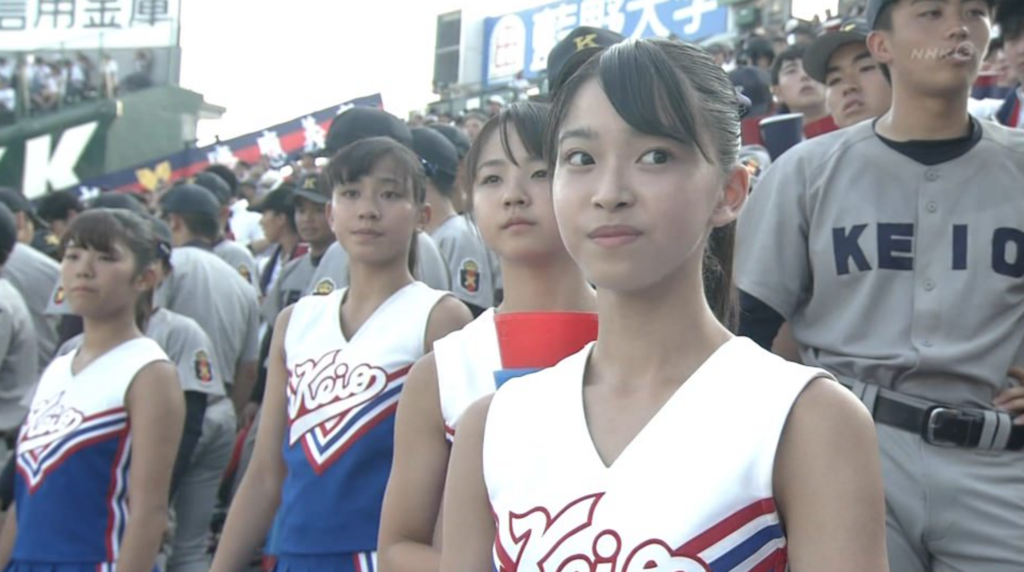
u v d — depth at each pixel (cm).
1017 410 248
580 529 129
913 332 254
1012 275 252
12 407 459
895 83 264
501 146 231
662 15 1257
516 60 1502
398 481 218
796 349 293
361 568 260
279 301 561
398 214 284
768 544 127
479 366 219
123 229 328
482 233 236
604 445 134
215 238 570
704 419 130
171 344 427
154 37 1342
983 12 257
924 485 247
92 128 1336
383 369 270
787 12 1141
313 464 268
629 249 130
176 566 480
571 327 220
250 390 551
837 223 264
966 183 256
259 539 286
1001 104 445
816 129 464
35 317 557
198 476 485
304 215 542
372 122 441
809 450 127
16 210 676
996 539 242
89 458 313
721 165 136
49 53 1345
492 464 139
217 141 1322
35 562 311
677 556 125
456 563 145
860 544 125
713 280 172
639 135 131
